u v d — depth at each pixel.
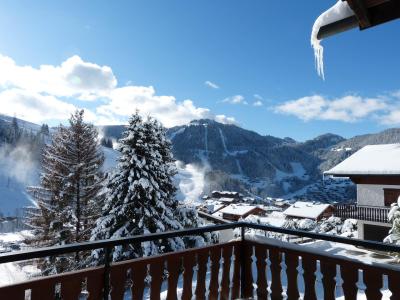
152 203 16.28
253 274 4.54
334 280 3.57
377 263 3.28
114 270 3.16
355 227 21.62
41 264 20.81
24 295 2.63
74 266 18.05
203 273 3.97
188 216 18.27
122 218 15.89
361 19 3.46
